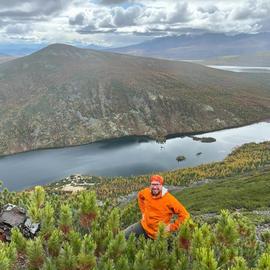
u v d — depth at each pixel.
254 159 81.44
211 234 2.81
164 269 2.47
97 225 3.01
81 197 3.15
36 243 2.53
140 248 2.81
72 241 2.58
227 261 2.54
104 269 2.34
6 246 2.60
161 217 3.70
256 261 3.18
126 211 4.75
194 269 2.28
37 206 3.40
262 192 32.59
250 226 3.89
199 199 34.88
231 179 59.22
